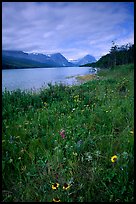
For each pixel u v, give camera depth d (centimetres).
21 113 549
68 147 358
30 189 271
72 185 276
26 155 345
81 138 400
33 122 482
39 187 282
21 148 362
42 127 463
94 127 459
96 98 712
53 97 758
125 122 465
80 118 501
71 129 438
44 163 314
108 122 476
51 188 274
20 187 278
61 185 274
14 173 311
